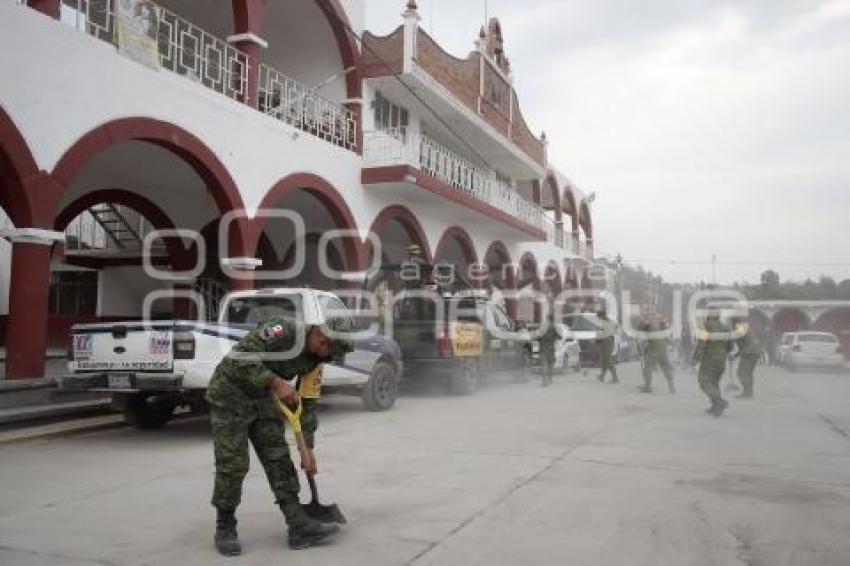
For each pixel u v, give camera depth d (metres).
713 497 5.93
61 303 21.39
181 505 5.75
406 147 17.39
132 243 19.83
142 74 10.97
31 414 9.41
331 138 16.84
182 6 16.58
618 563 4.40
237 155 12.95
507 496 5.97
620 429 9.59
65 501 5.88
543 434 9.16
